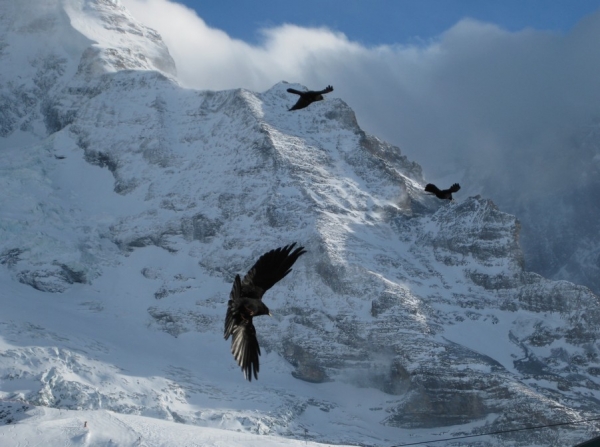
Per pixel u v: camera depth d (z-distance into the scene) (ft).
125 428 399.44
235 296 50.93
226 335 49.88
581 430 512.22
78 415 409.49
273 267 51.65
